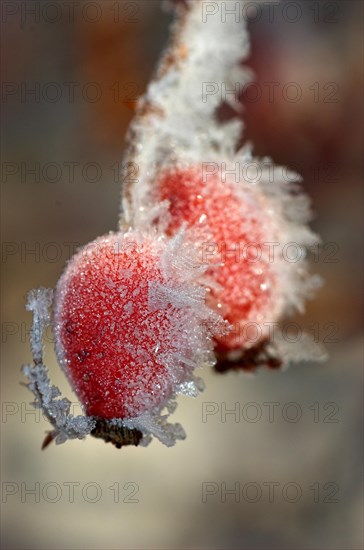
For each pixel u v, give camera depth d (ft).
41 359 0.51
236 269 0.52
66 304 0.50
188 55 0.58
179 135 0.56
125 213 0.53
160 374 0.50
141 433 0.51
